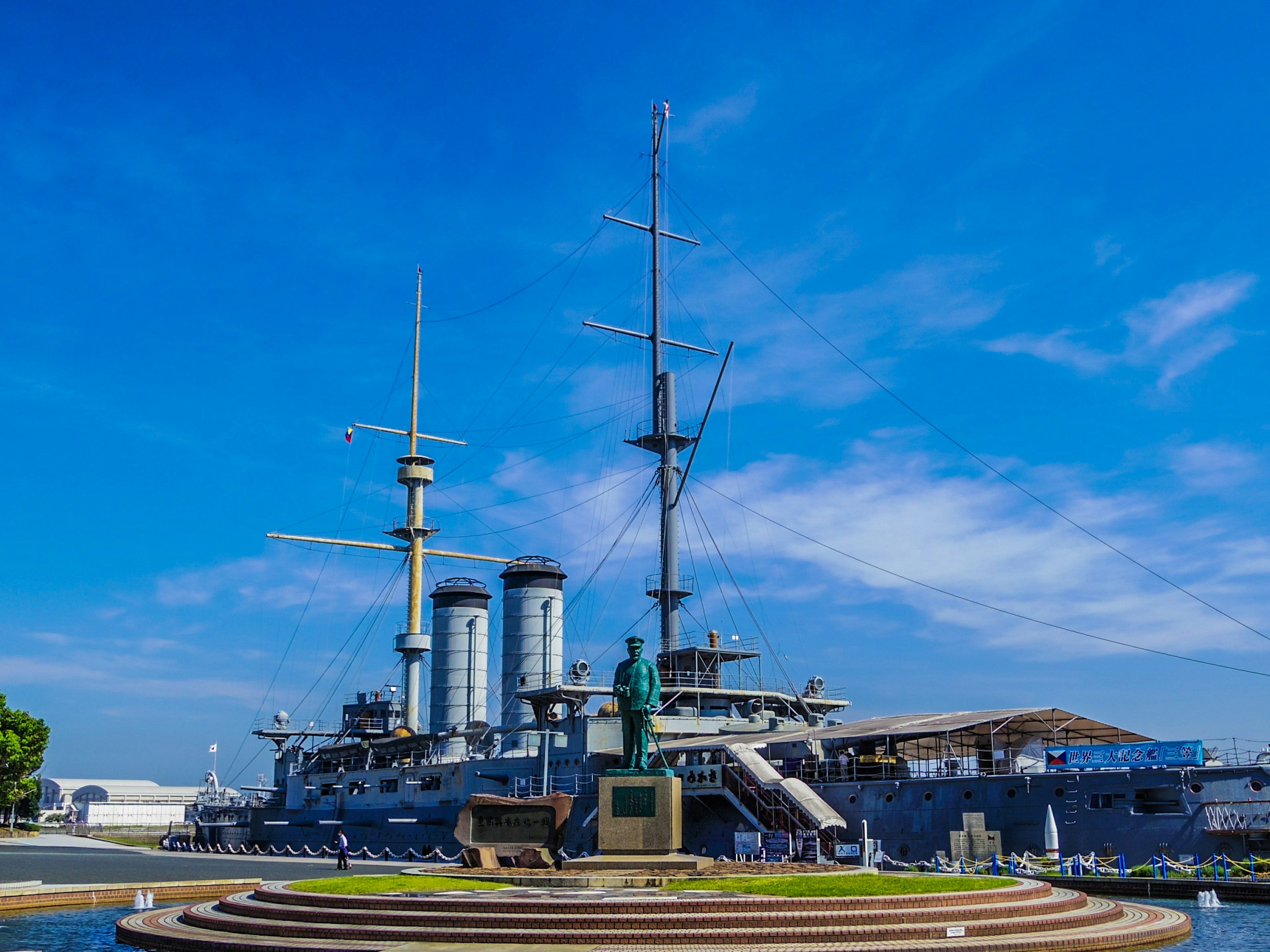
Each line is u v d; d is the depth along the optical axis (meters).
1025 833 45.53
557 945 24.75
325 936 26.45
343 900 28.86
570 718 63.59
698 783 53.03
